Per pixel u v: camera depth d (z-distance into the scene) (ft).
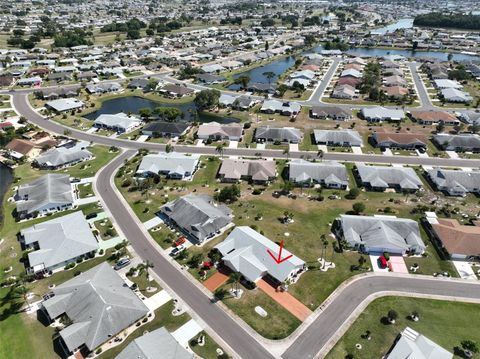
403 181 416.46
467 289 283.79
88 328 240.32
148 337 229.25
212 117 638.12
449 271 301.22
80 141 536.42
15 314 260.83
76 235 324.60
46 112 638.94
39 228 333.62
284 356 231.91
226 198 392.06
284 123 607.78
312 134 563.89
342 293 278.87
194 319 257.14
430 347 228.84
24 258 311.06
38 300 272.72
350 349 236.02
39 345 238.07
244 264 295.69
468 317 259.80
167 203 378.32
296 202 393.50
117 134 561.43
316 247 326.24
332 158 490.49
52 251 306.96
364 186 425.69
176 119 614.34
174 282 289.33
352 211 378.32
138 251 322.14
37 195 386.32
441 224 347.56
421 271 300.40
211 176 445.37
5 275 295.28
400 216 370.94
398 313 261.85
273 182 431.43
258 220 362.53
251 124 600.80
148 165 447.42
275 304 269.23
